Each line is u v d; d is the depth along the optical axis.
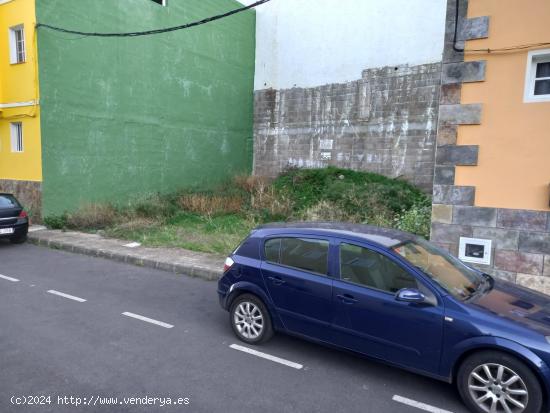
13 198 10.48
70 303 6.18
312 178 16.33
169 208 13.19
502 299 3.97
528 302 3.98
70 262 8.81
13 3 11.88
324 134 17.36
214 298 6.67
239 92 18.75
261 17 19.12
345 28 16.62
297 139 18.17
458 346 3.59
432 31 14.67
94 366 4.23
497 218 6.60
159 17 14.88
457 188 6.85
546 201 6.25
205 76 16.97
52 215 12.20
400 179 15.38
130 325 5.38
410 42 15.15
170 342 4.88
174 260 8.59
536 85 6.37
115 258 9.15
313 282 4.36
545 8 6.10
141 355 4.51
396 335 3.89
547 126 6.18
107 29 13.25
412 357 3.83
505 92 6.42
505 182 6.52
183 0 15.74
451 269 4.36
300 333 4.50
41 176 11.92
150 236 10.76
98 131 13.25
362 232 4.59
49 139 11.98
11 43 12.23
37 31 11.48
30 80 11.76
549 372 3.23
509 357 3.40
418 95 15.05
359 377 4.15
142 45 14.37
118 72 13.69
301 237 4.66
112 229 11.41
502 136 6.48
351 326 4.13
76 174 12.73
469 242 6.79
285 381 4.04
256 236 5.00
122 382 3.94
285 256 4.70
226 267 5.08
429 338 3.73
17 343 4.72
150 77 14.75
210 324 5.48
